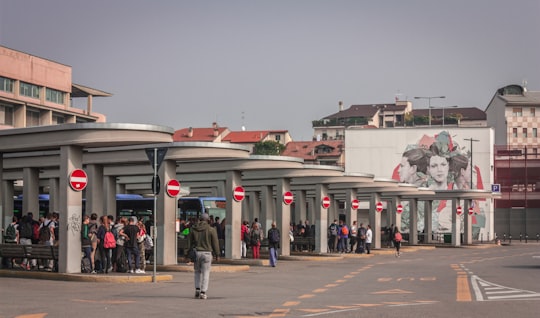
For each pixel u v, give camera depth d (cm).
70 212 2509
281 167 3756
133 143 2522
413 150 10250
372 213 5981
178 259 3712
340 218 8044
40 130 2558
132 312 1538
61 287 2177
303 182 4841
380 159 10325
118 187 4791
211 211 4538
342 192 5941
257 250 3847
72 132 2495
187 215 4519
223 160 3688
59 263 2502
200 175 4553
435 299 1881
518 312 1555
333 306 1691
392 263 3900
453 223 7162
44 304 1683
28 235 2736
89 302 1738
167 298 1861
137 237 2603
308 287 2288
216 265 3200
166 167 3109
